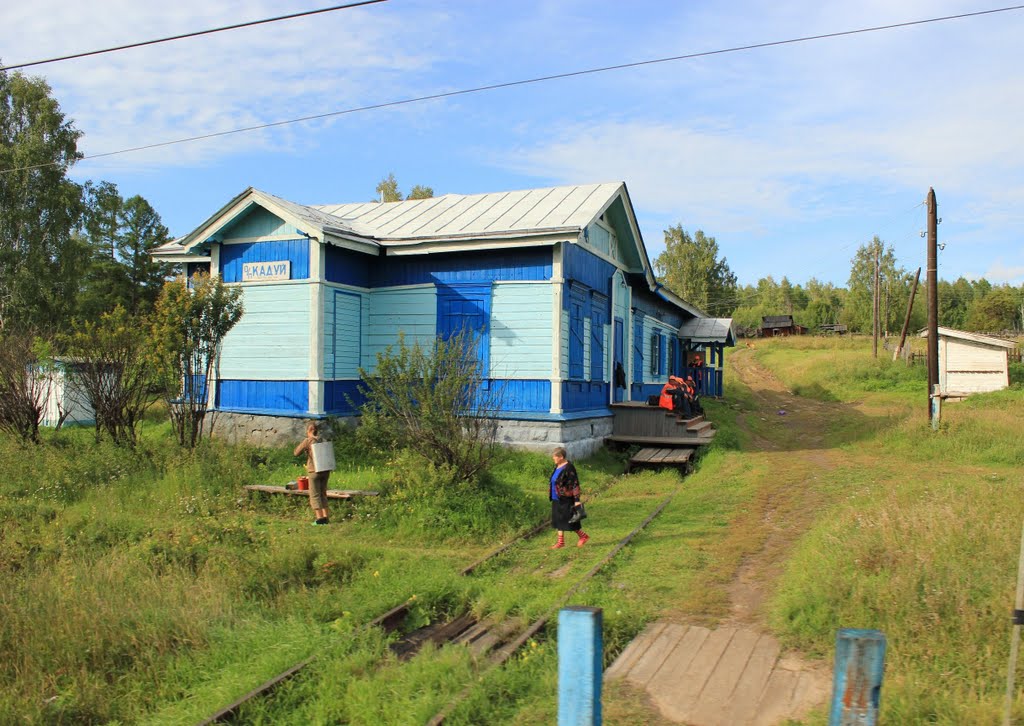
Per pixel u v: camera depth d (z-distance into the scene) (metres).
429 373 12.47
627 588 7.82
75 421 20.55
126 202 39.84
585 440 17.22
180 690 5.64
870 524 7.93
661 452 17.70
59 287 31.48
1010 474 13.79
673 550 9.23
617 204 19.52
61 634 6.21
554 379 15.71
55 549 8.85
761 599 7.32
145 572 7.89
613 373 20.08
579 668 3.27
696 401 21.34
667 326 29.98
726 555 8.93
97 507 11.10
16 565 8.41
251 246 16.56
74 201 32.28
